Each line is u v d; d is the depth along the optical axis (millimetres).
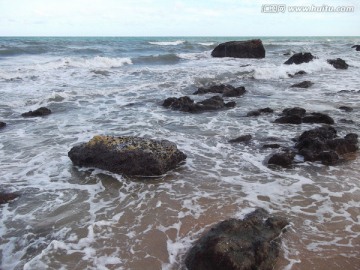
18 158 8367
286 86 18172
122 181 7203
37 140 9656
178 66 24875
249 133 10266
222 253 4348
